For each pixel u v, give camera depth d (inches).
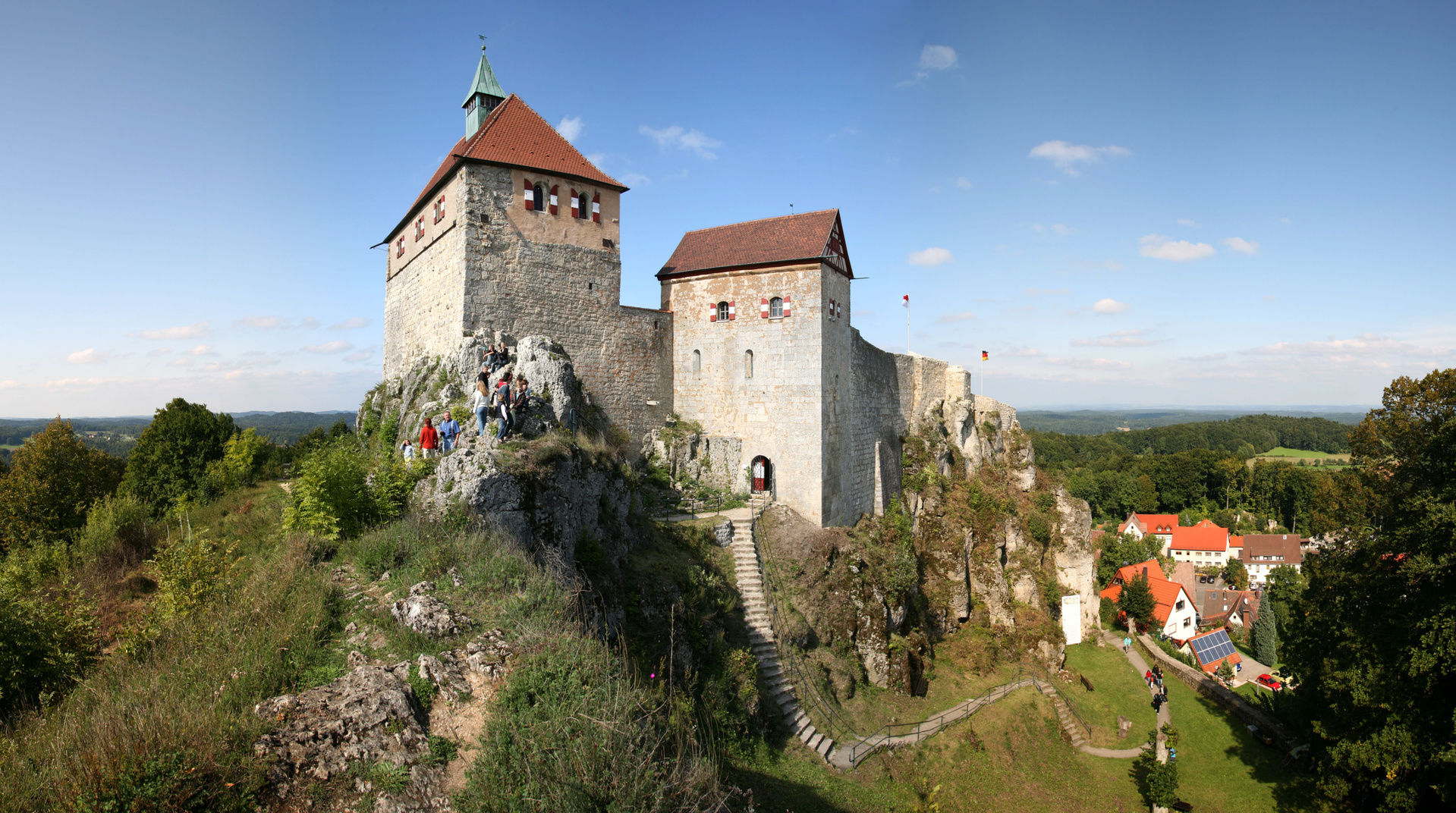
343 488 740.7
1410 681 761.0
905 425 1840.6
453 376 1085.1
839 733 903.7
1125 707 1397.6
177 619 537.3
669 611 804.0
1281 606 2250.2
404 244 1466.5
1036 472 2169.0
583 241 1227.2
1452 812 727.7
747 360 1310.3
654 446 1311.5
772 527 1181.1
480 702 429.7
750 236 1363.2
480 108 1389.0
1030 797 971.3
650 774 382.9
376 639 494.3
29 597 624.1
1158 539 3693.4
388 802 350.3
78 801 300.8
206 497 1353.3
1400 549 801.6
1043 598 1755.7
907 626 1294.3
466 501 722.8
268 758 348.8
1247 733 1241.4
